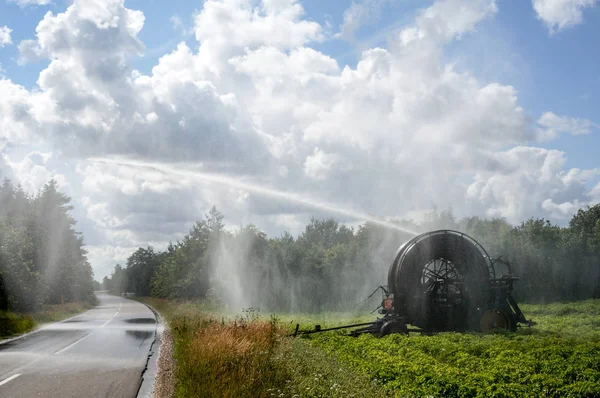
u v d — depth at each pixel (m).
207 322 22.30
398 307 23.75
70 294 71.12
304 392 10.49
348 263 55.78
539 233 61.78
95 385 12.73
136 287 150.25
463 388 11.16
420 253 24.12
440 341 19.59
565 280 59.16
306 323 30.11
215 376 11.31
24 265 38.12
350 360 15.02
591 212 91.00
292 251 57.06
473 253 24.45
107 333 27.58
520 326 25.55
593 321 30.23
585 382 11.95
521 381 12.69
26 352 19.38
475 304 24.17
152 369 15.30
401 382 11.87
